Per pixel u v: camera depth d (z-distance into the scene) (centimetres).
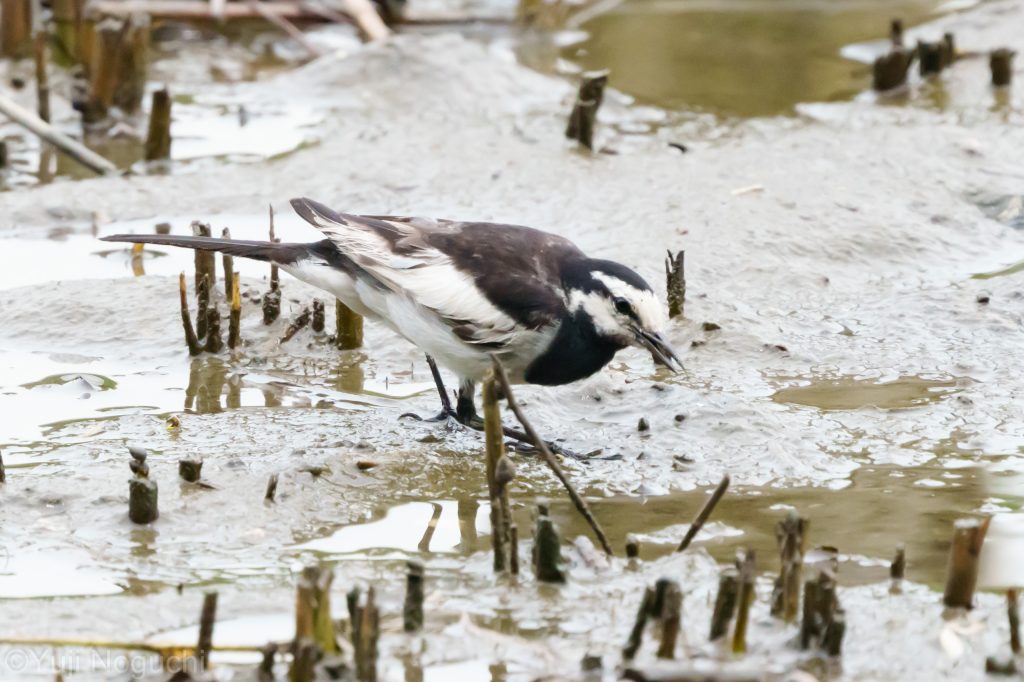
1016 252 1597
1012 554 941
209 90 2173
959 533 847
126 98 2027
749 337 1356
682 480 1080
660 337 1130
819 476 1082
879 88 2109
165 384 1280
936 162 1795
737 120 2019
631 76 2241
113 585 905
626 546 932
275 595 890
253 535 978
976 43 2273
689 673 760
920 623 841
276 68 2303
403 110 2067
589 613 866
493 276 1120
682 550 932
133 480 976
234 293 1335
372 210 1689
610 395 1230
